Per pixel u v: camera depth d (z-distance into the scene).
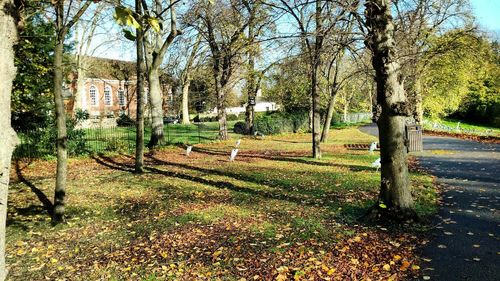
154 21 2.98
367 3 7.07
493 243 6.09
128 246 6.72
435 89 35.06
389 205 7.28
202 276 5.34
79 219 8.47
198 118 55.53
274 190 10.88
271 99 40.94
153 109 23.33
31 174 14.34
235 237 6.87
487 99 45.19
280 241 6.55
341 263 5.53
